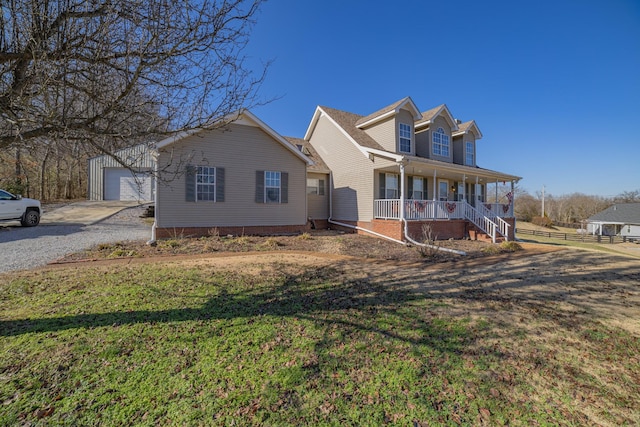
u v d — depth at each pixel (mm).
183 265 6586
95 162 20750
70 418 1991
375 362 2828
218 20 3334
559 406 2281
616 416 2180
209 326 3496
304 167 13531
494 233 12820
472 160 18531
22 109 2914
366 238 12375
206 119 3826
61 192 24609
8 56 2754
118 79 3318
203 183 10984
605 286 5703
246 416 2061
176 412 2076
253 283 5340
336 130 16031
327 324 3660
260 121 11953
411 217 12477
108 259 7078
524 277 6391
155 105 3523
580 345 3273
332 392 2359
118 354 2818
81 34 2938
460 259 8656
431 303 4547
